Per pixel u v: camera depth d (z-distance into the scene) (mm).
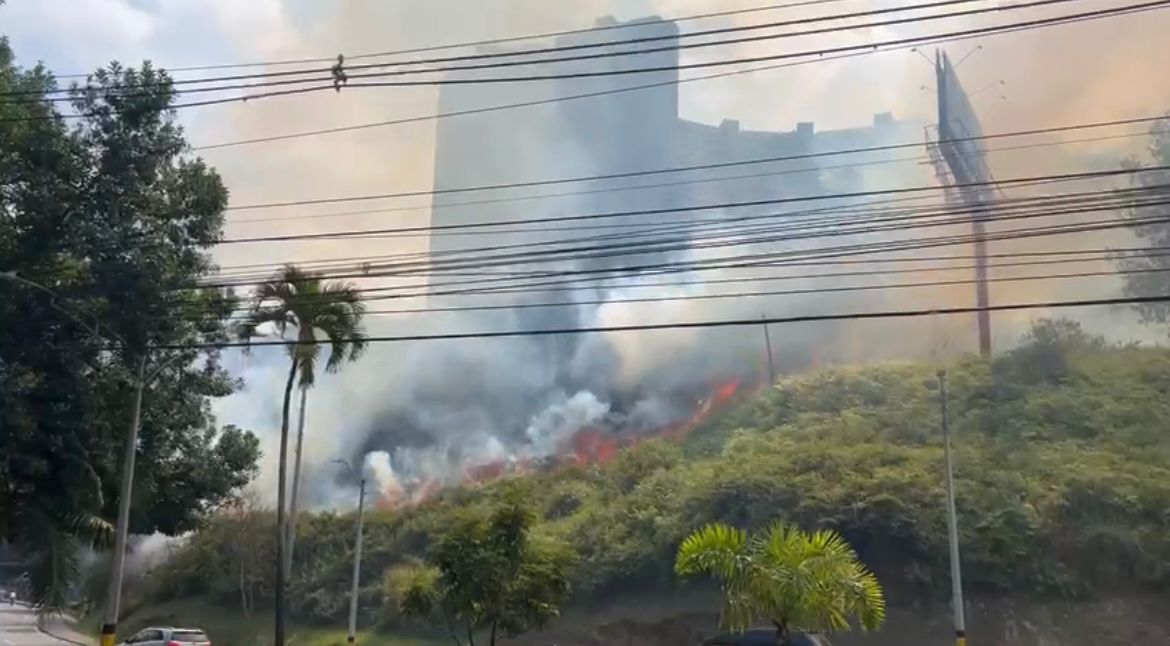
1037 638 43750
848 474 54938
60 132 26000
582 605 54375
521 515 25969
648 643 49875
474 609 24844
